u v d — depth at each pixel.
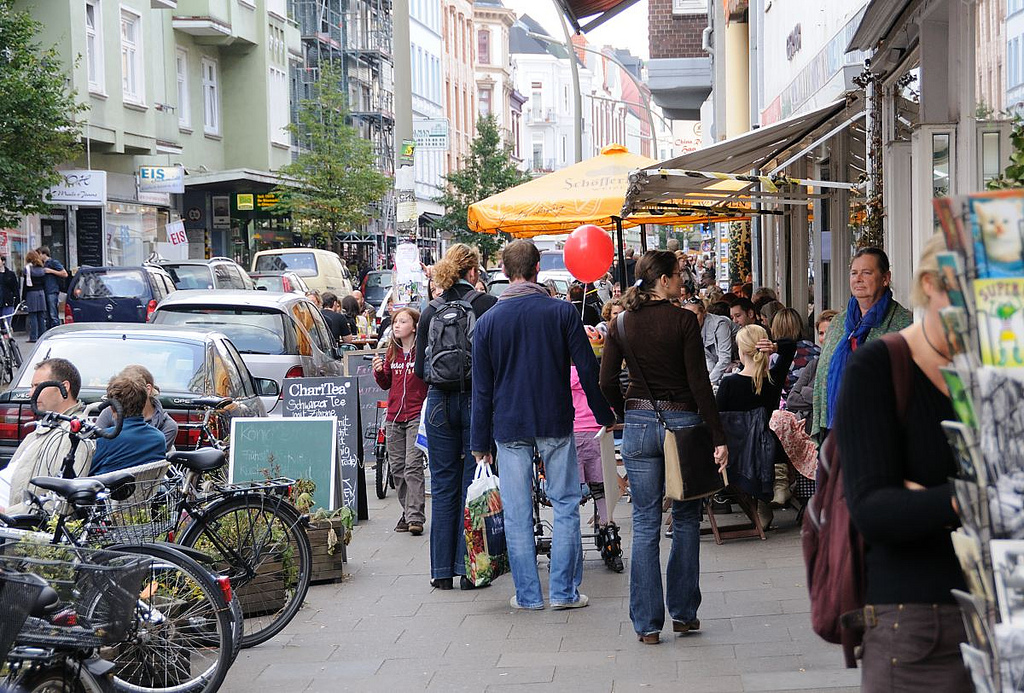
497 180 59.25
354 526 11.93
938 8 9.62
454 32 89.75
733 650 7.00
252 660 7.35
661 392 7.14
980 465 2.95
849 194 15.77
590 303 19.56
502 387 8.20
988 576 3.01
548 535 10.45
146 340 11.12
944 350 3.38
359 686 6.72
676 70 41.25
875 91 11.47
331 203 45.53
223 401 9.93
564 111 138.75
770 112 24.19
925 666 3.43
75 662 5.32
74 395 8.01
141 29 38.75
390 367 11.55
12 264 32.88
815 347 12.06
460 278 9.16
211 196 46.12
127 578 5.43
